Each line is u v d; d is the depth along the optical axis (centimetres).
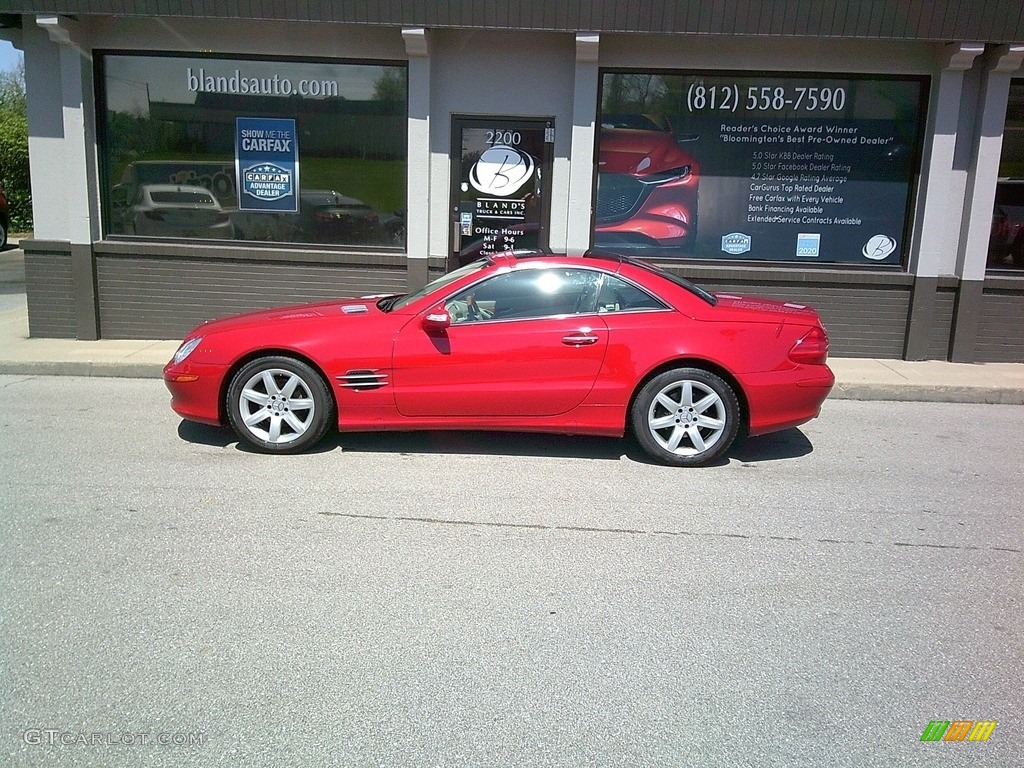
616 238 1006
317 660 355
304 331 620
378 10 905
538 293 625
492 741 307
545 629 384
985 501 570
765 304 662
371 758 296
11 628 375
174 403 646
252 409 632
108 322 1016
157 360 903
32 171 985
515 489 571
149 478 574
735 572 449
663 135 983
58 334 1017
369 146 996
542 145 986
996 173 947
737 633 385
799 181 989
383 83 982
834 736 313
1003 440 728
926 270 970
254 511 518
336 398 617
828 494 577
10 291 1473
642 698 334
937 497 577
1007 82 925
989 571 458
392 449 652
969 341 980
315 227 1015
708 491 578
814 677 351
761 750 305
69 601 400
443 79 973
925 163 962
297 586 420
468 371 611
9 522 493
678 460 625
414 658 358
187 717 316
